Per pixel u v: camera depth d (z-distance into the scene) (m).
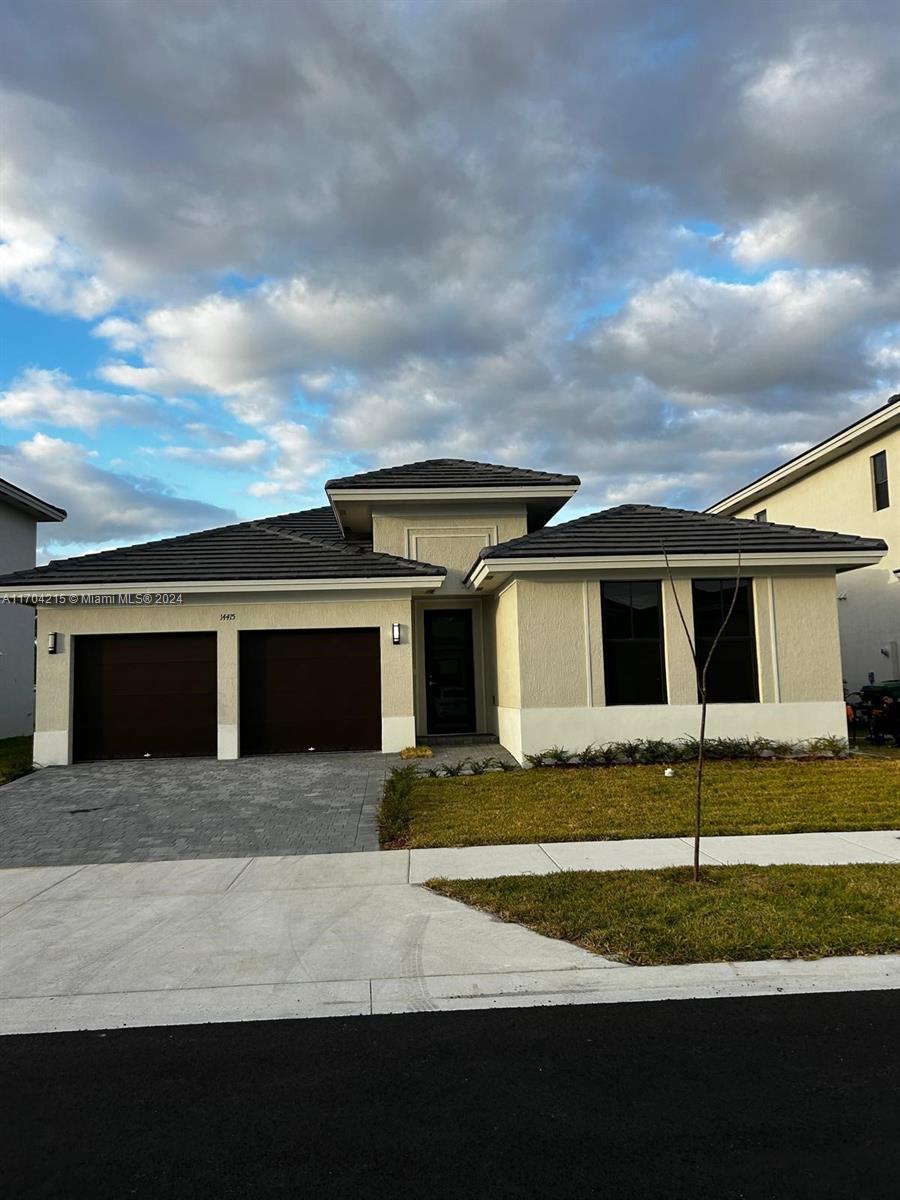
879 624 19.27
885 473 18.94
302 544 15.97
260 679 14.43
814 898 6.22
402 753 13.88
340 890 6.89
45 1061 4.21
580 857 7.68
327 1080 3.94
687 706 13.41
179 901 6.73
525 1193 3.01
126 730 14.15
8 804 10.81
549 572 13.45
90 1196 3.06
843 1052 4.10
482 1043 4.30
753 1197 2.96
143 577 14.02
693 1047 4.19
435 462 18.92
